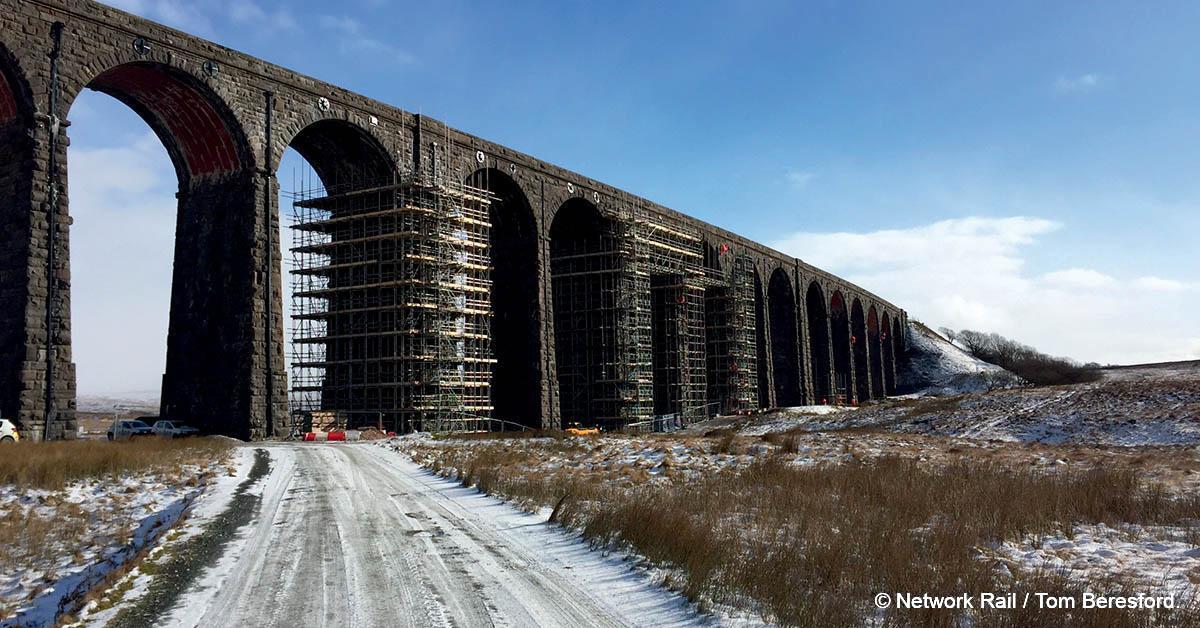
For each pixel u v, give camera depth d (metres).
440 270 53.81
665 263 79.88
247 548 14.05
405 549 14.00
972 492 17.69
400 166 52.47
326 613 10.14
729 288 90.25
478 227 58.28
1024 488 18.23
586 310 72.12
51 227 35.12
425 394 52.09
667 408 80.81
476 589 11.30
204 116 43.84
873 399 138.38
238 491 21.30
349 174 55.03
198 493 20.92
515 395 62.47
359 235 54.25
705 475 24.17
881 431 50.47
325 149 53.53
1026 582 10.41
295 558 13.27
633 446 35.66
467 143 57.03
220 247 44.97
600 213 70.88
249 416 42.41
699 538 12.83
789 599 9.96
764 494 19.09
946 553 12.13
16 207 34.94
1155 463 27.19
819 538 13.03
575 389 72.25
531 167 62.44
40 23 35.59
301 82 46.75
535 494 20.16
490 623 9.70
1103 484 18.56
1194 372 142.62
